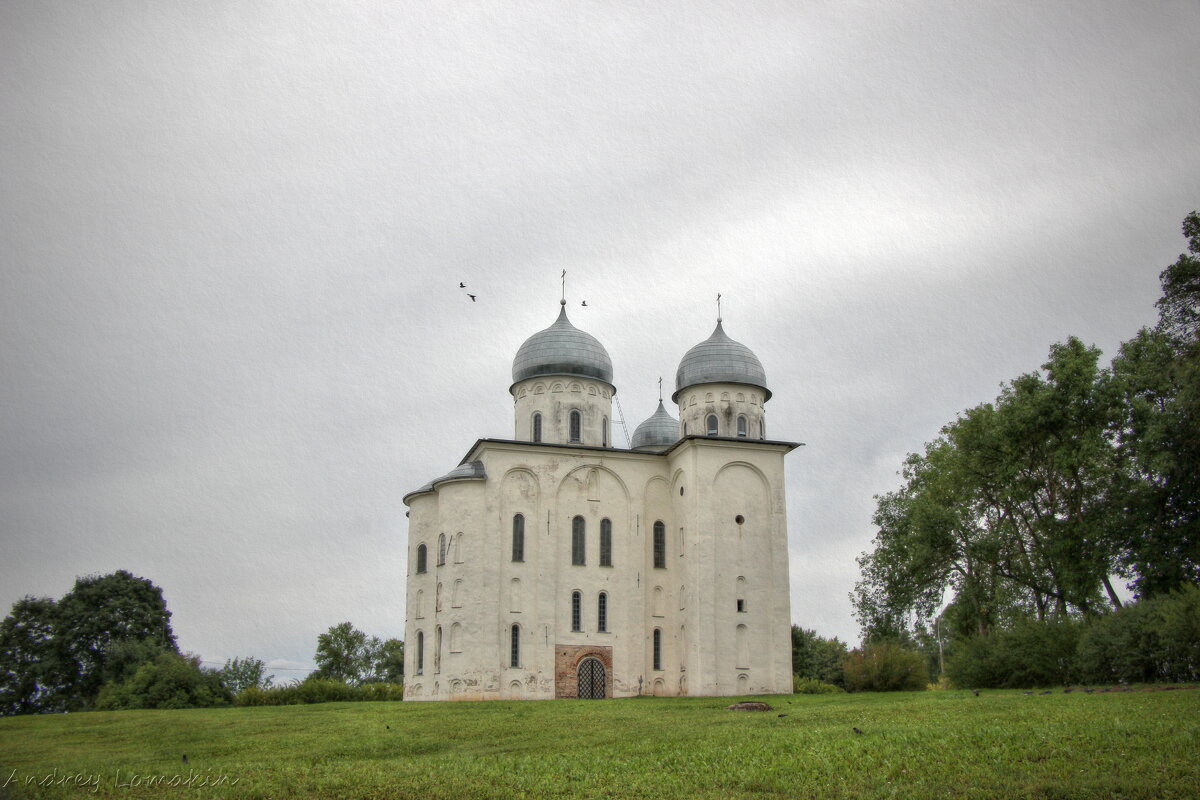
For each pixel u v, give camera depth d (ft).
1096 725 73.46
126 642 223.71
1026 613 181.57
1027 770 59.98
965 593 182.50
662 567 182.19
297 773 71.05
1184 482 135.33
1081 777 57.06
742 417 198.39
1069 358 159.22
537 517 175.63
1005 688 143.23
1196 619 114.83
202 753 86.89
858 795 56.29
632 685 173.27
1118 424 155.33
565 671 170.09
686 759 71.05
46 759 84.17
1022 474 166.71
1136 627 123.34
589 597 175.11
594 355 199.21
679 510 182.19
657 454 186.29
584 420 194.29
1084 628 139.33
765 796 57.62
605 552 178.91
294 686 191.72
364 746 87.61
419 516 184.24
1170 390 144.15
